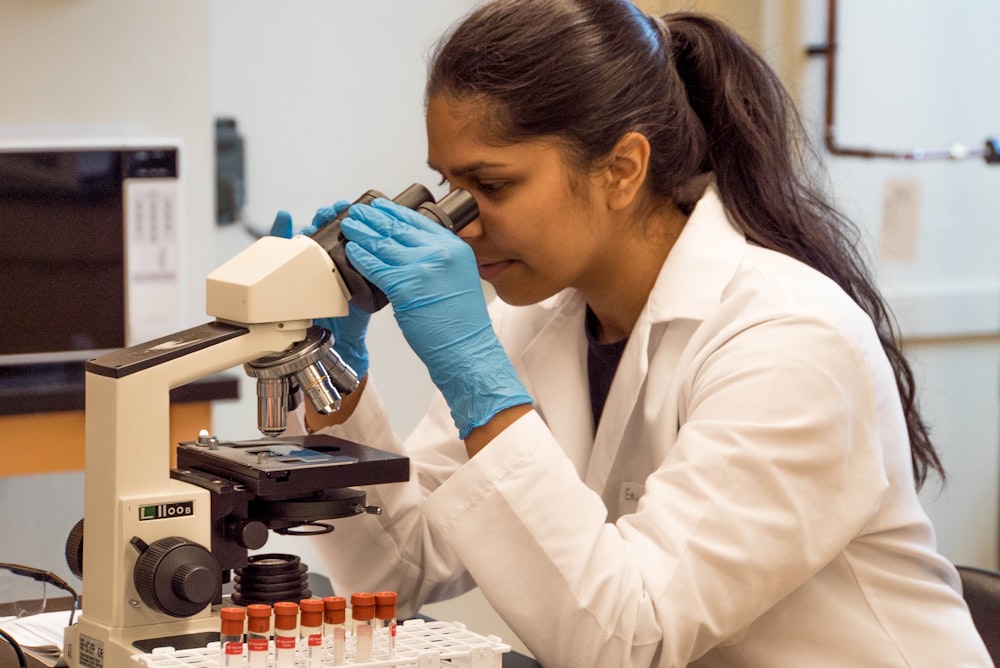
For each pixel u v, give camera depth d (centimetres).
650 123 144
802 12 351
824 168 171
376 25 340
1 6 283
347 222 131
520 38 134
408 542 164
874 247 348
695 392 139
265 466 119
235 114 328
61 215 282
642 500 131
